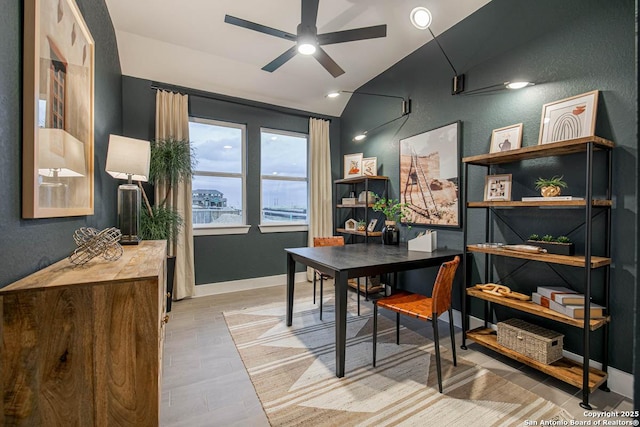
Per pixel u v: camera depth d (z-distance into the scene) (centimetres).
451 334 208
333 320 298
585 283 169
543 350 192
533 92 227
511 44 243
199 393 180
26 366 84
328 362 217
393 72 376
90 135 176
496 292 229
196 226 382
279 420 157
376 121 408
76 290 88
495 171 255
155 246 187
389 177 386
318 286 425
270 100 425
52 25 122
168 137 347
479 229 270
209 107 386
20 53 102
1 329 83
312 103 454
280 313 317
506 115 247
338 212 486
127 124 334
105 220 238
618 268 181
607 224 184
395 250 291
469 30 279
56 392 86
